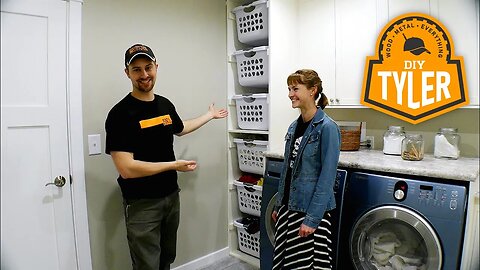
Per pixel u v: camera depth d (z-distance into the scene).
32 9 1.76
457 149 2.10
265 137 2.90
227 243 2.92
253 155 2.72
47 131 1.85
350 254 1.98
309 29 2.64
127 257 2.22
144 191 1.85
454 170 1.73
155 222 1.90
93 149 2.03
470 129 2.19
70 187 1.95
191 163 1.90
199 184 2.65
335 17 2.47
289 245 1.82
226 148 2.86
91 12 1.99
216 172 2.78
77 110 1.95
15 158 1.76
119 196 2.16
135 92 1.86
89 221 2.04
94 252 2.07
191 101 2.55
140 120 1.81
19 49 1.74
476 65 1.96
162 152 1.92
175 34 2.42
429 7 2.09
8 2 1.69
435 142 2.15
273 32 2.49
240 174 2.99
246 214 3.02
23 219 1.80
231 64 2.83
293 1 2.65
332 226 1.98
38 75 1.81
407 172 1.81
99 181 2.07
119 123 1.75
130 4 2.16
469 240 1.74
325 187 1.64
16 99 1.74
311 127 1.73
